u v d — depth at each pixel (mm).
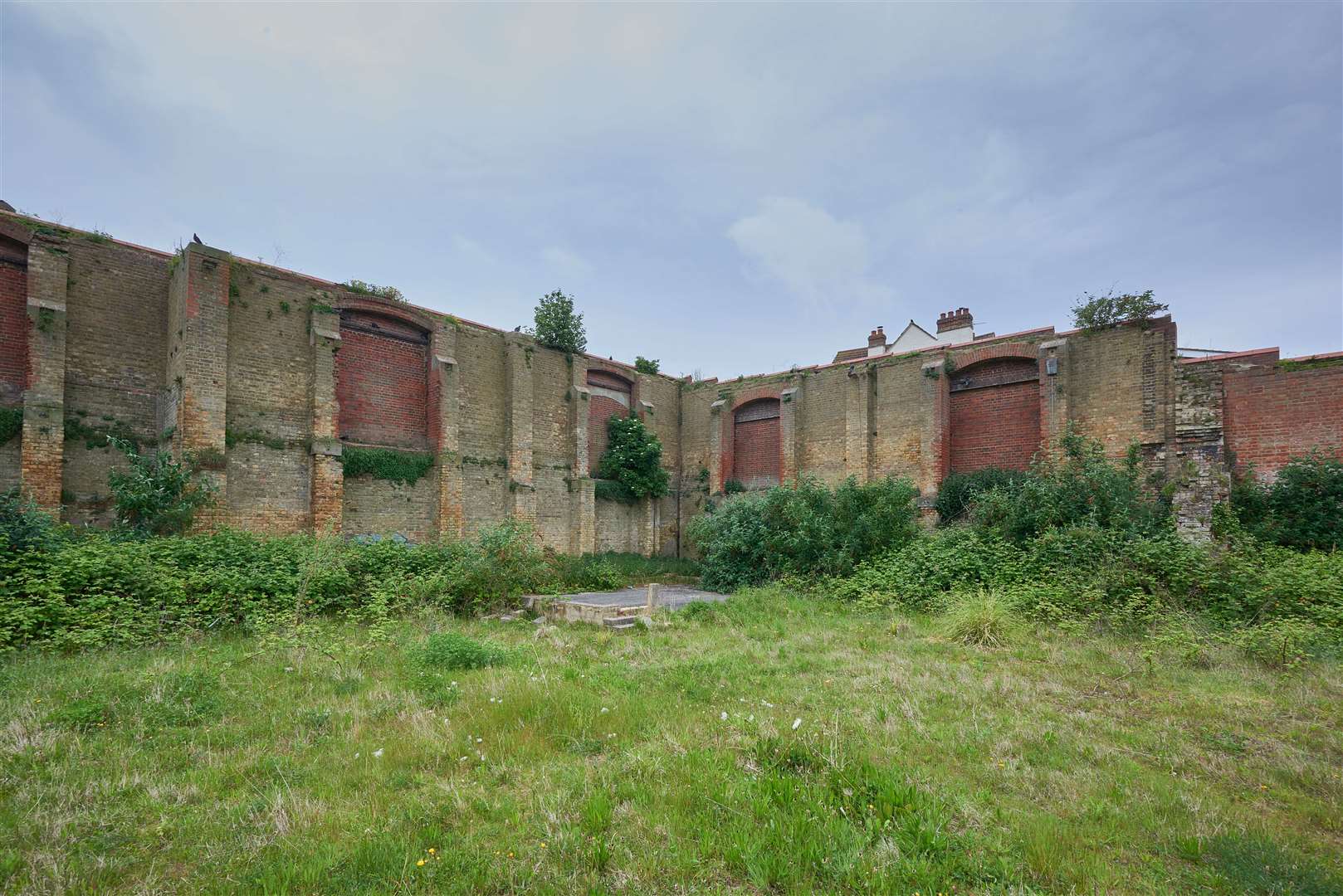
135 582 9406
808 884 3277
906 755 5082
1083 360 15922
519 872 3363
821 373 21391
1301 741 5484
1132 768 4883
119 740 5219
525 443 19922
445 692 6555
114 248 13750
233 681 6996
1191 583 10359
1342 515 11891
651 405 24734
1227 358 13797
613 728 5602
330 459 15344
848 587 13398
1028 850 3633
